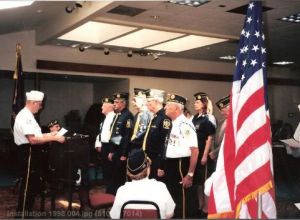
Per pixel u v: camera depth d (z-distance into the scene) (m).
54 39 7.67
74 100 11.47
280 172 5.52
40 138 3.79
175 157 3.65
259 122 2.64
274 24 6.35
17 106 5.04
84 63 9.20
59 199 4.73
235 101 2.80
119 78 9.88
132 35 7.19
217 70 11.05
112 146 5.19
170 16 5.88
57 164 3.97
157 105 4.29
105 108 5.68
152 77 10.10
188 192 3.65
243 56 2.86
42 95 3.92
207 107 4.65
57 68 8.83
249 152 2.61
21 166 3.99
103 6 5.13
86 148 4.09
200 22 6.21
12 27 7.74
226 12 5.60
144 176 2.35
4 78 9.59
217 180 2.68
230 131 2.75
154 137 4.13
